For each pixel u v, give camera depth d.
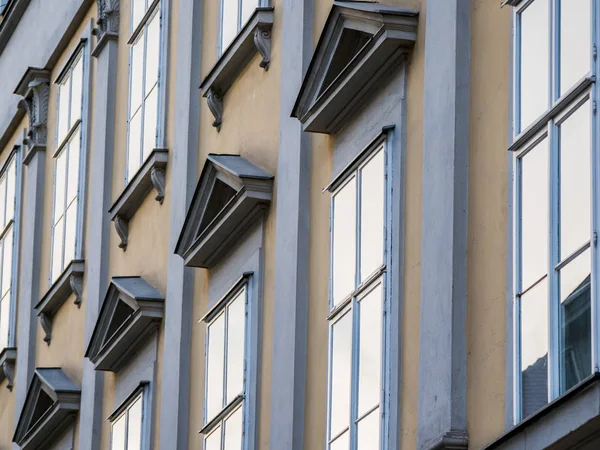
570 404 14.95
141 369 29.25
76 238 34.25
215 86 26.89
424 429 18.16
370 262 20.17
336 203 21.41
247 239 24.95
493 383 17.02
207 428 25.41
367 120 20.98
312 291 22.25
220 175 25.14
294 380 22.11
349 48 21.38
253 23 25.23
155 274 29.28
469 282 17.84
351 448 20.00
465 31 18.62
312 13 23.73
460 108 18.41
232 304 24.95
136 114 31.61
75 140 35.69
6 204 41.28
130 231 31.25
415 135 19.64
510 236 16.95
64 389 33.03
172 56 29.89
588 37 15.72
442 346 18.03
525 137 16.72
